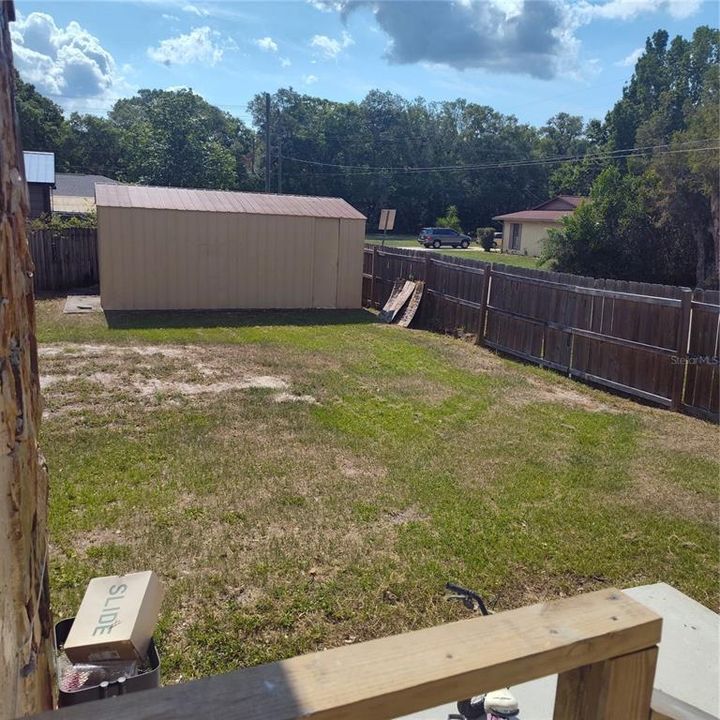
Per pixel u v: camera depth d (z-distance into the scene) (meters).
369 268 14.29
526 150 62.19
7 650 1.05
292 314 12.75
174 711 0.87
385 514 4.29
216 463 5.03
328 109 60.44
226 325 11.16
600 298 7.84
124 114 70.50
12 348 1.16
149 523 4.04
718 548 4.04
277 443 5.54
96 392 6.83
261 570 3.55
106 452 5.16
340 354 9.23
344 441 5.65
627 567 3.77
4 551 1.06
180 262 12.38
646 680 1.16
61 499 4.31
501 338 9.78
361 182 58.22
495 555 3.82
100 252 11.86
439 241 42.03
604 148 49.69
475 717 2.24
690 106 31.70
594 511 4.45
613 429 6.25
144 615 2.15
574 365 8.34
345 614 3.21
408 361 8.95
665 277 25.25
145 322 11.03
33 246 14.55
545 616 1.14
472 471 5.08
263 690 0.91
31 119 49.03
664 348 6.99
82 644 2.00
